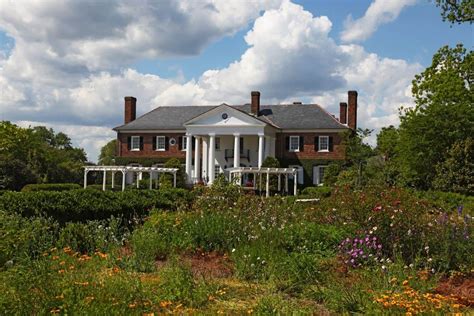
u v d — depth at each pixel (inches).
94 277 290.4
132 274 322.0
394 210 432.5
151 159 2240.4
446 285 350.3
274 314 259.0
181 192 745.0
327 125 2070.6
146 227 497.7
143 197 658.8
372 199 471.2
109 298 254.5
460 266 386.6
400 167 1168.2
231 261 415.2
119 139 2283.5
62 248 410.6
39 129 3868.1
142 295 275.4
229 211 542.3
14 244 362.6
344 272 378.9
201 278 349.7
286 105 2239.2
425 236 417.1
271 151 2098.9
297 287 332.2
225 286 332.2
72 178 2161.7
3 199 474.6
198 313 261.3
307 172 2085.4
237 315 265.7
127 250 440.1
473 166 1007.0
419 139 1120.2
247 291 323.3
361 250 405.7
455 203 880.3
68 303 239.8
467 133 1103.6
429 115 1132.5
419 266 392.2
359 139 1417.3
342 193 531.5
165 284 306.0
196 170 2063.2
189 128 2062.0
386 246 425.1
